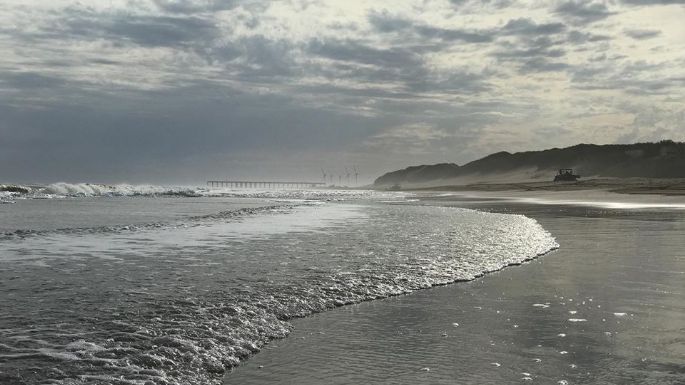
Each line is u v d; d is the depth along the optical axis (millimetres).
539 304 8609
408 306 8602
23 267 11648
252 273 11016
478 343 6602
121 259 12953
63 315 7395
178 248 15195
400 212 35344
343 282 10227
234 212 33781
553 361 5914
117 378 5203
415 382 5336
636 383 5246
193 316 7480
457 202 56094
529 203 51500
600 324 7355
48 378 5117
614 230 21141
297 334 7039
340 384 5301
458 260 13203
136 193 74625
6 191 62938
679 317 7703
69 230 20172
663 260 13133
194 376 5457
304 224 24312
